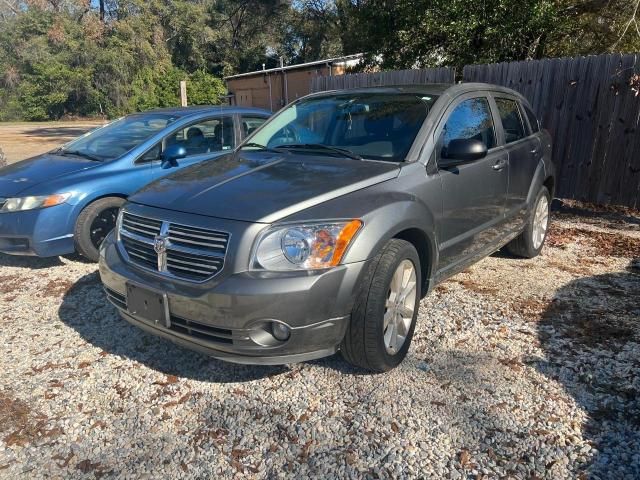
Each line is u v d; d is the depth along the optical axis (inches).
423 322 167.3
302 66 934.4
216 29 1833.2
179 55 1818.4
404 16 494.3
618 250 240.2
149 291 128.2
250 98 1128.2
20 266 228.7
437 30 467.2
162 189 147.2
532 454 108.4
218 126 266.1
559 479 101.7
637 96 285.0
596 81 300.2
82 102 1886.1
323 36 1612.9
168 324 126.8
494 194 183.8
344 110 178.7
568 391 129.3
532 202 215.2
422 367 141.6
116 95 1814.7
